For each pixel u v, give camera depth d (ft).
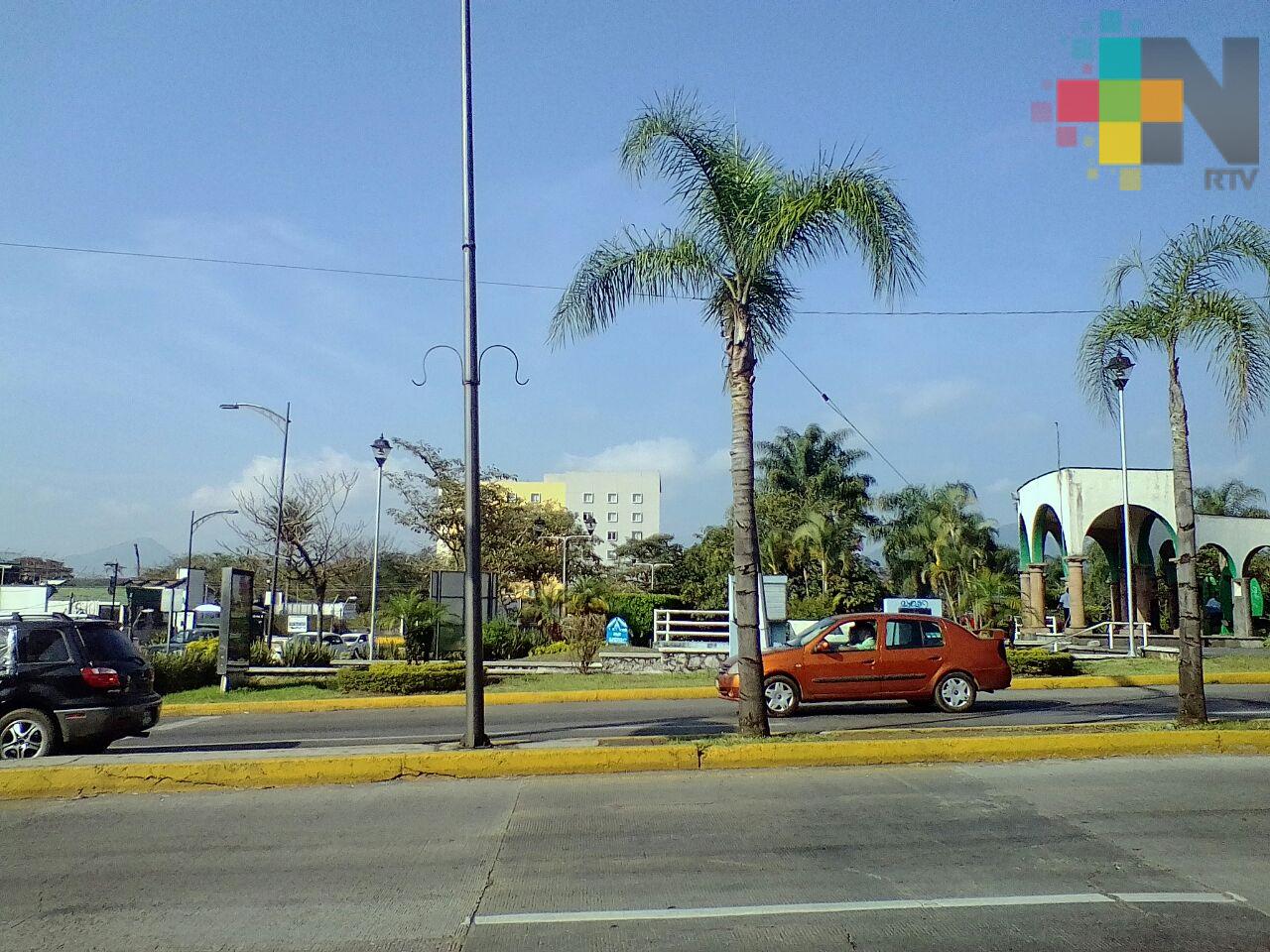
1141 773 32.09
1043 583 137.08
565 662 83.66
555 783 31.94
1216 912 18.93
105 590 186.50
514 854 23.79
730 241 40.29
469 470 37.93
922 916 18.92
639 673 81.15
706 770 33.63
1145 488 125.80
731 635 75.41
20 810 29.27
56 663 38.47
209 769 32.09
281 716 62.13
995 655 53.06
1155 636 126.82
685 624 93.35
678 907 19.66
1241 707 54.24
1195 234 41.19
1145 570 146.00
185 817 28.09
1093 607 168.55
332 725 55.83
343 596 215.51
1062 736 35.53
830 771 33.17
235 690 73.87
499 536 150.71
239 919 19.48
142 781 31.58
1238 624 128.77
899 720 48.96
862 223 37.63
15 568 188.65
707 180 40.04
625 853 23.70
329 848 24.63
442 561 156.87
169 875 22.57
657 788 30.81
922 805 27.99
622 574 205.87
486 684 73.36
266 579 143.33
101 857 24.09
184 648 90.58
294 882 21.90
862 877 21.52
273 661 84.89
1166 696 62.49
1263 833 24.75
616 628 107.24
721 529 158.92
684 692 67.56
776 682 51.52
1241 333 39.68
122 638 41.14
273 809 28.94
